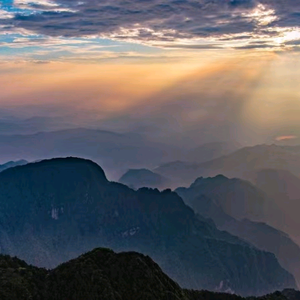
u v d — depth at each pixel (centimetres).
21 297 15425
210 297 19862
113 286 16200
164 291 16712
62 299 15850
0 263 17200
